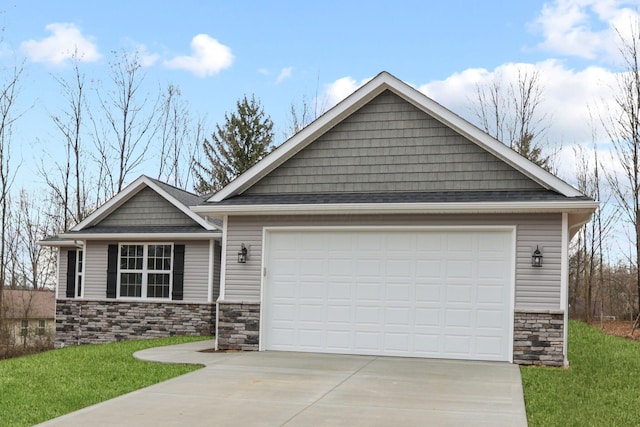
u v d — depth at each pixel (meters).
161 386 10.04
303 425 7.77
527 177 13.20
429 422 7.93
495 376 10.96
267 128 43.50
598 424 8.39
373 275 13.45
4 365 12.90
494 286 12.79
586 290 28.89
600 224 29.58
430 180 13.68
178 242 20.50
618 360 14.09
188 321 20.19
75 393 9.96
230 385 10.09
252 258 14.01
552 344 12.30
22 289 39.47
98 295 21.11
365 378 10.69
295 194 14.35
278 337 13.84
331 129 14.33
